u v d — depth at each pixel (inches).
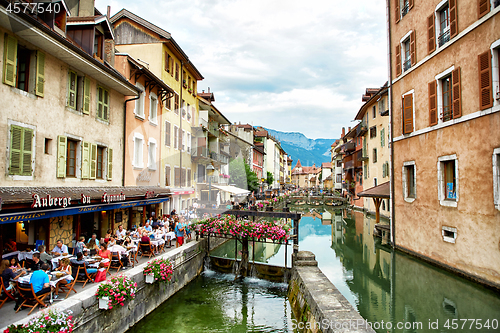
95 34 448.5
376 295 352.2
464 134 365.7
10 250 311.6
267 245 725.3
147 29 694.5
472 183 351.3
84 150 402.9
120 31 707.4
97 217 448.8
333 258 555.2
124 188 446.0
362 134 1301.7
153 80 566.3
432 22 434.3
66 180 367.2
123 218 508.4
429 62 441.7
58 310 210.8
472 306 288.8
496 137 317.1
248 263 449.7
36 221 342.0
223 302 362.9
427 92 446.0
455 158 382.0
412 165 494.0
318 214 1407.5
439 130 416.2
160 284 349.7
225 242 684.1
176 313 330.6
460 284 346.0
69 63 370.6
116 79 438.3
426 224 448.5
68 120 371.9
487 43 329.1
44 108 333.4
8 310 226.4
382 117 1032.2
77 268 285.6
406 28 509.0
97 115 432.1
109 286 257.1
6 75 285.4
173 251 402.6
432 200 432.8
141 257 400.8
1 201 235.8
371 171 1182.9
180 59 788.6
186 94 822.5
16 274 246.1
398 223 539.2
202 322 310.5
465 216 362.9
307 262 377.7
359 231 851.4
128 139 504.4
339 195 2329.0
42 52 329.7
